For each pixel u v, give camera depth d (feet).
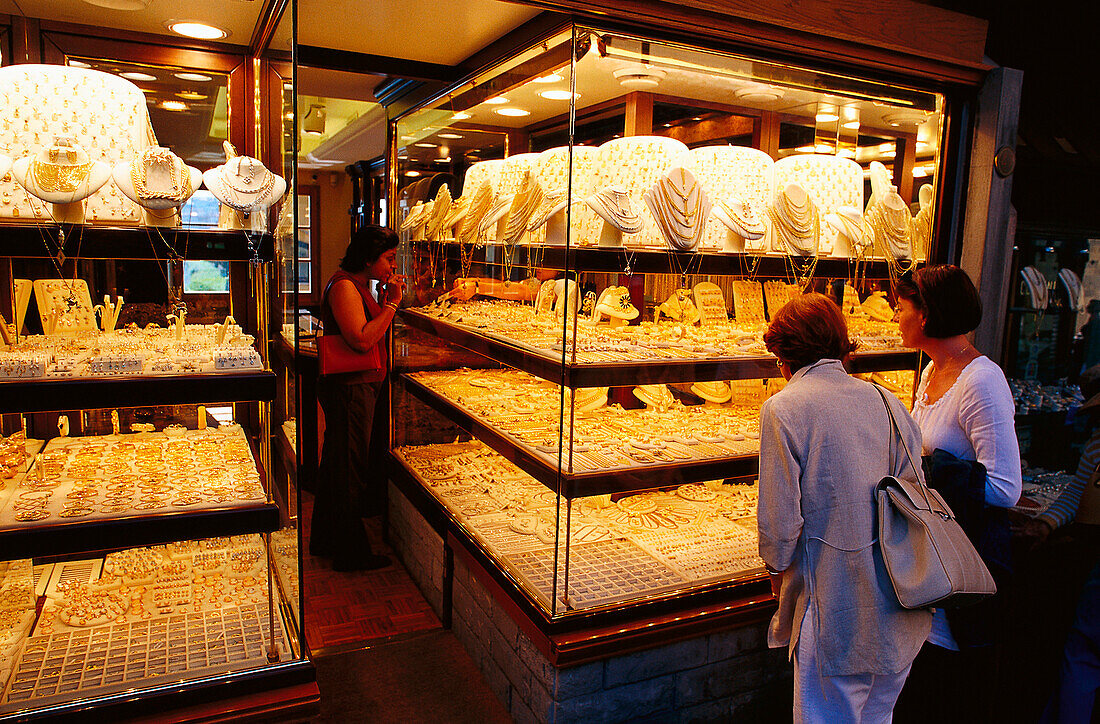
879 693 6.34
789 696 9.53
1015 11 12.30
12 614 7.72
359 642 10.50
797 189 9.62
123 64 8.04
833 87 9.37
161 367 7.02
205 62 8.37
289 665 7.15
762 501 6.23
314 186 34.86
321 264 35.70
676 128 8.92
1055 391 12.94
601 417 9.29
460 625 10.59
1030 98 12.54
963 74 9.95
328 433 12.60
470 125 11.10
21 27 7.58
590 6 7.52
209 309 8.68
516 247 9.71
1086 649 8.60
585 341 8.45
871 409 6.30
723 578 8.91
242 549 9.11
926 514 6.01
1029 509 10.54
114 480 7.49
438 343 12.23
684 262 9.12
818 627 6.13
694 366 8.78
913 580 5.80
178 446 8.69
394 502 13.78
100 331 8.29
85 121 7.05
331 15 9.52
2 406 6.27
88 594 8.11
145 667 7.00
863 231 10.22
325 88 15.05
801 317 6.53
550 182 8.82
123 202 7.07
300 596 7.18
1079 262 13.01
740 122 9.38
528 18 8.97
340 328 11.84
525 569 8.98
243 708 6.84
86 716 6.40
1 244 6.51
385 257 12.07
